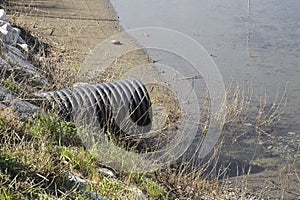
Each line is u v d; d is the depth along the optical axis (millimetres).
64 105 8648
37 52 12969
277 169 9273
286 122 10945
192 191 7914
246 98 11953
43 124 7625
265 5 19516
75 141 7781
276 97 12125
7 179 5434
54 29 15328
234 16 18172
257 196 8469
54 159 6418
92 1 19016
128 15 17781
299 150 9922
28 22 15422
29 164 5891
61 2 18453
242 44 15547
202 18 17859
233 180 8852
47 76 10891
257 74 13438
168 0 19812
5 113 7129
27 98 8383
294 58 14586
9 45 11289
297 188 8766
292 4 19688
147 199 7031
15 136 6812
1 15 13133
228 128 10477
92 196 6074
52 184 5859
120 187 6785
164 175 8008
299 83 12977
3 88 8055
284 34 16531
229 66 13875
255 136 10328
